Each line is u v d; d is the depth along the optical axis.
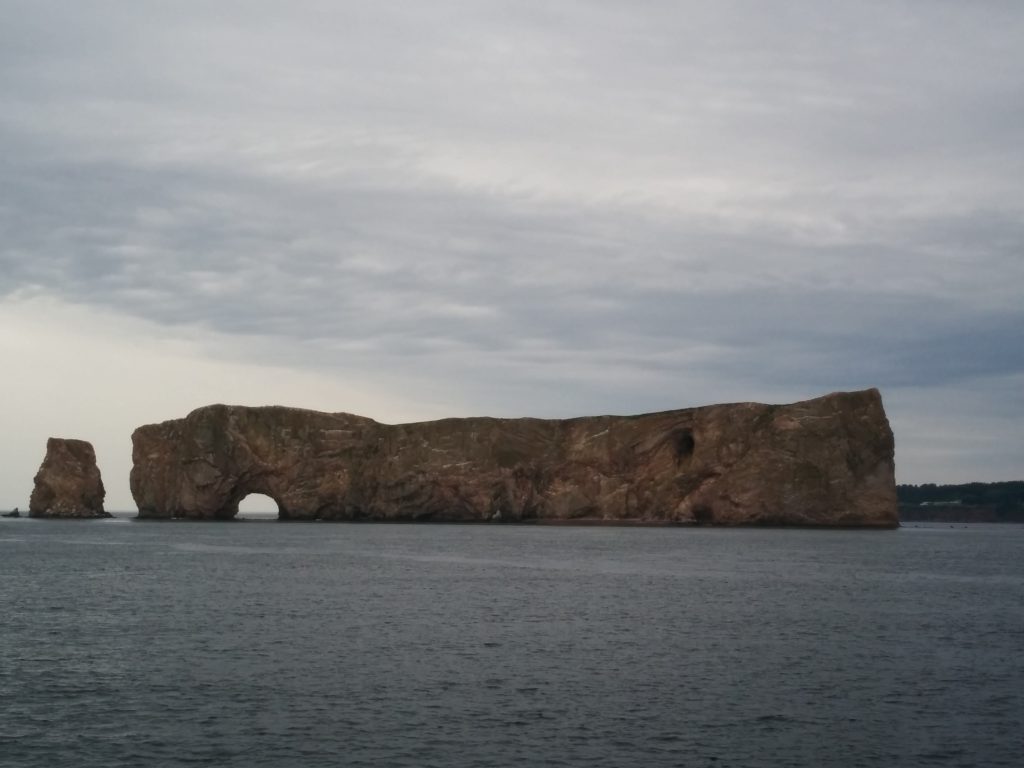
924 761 29.12
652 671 40.06
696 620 54.03
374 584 72.62
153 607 58.41
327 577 78.25
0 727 31.41
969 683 38.41
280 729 31.44
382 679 38.12
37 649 43.84
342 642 46.16
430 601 61.97
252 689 36.38
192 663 40.88
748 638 48.12
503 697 35.50
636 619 54.28
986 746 30.48
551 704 34.62
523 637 47.88
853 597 65.88
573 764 28.50
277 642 46.06
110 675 38.53
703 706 34.59
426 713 33.31
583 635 48.62
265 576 78.88
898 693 36.69
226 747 29.66
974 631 50.94
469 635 48.38
